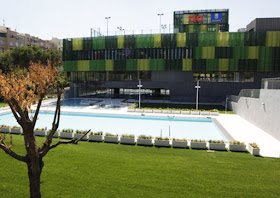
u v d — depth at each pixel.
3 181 8.91
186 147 14.61
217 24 44.59
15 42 82.38
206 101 40.41
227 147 14.74
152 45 41.94
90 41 45.31
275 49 37.81
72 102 40.28
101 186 8.61
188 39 40.38
